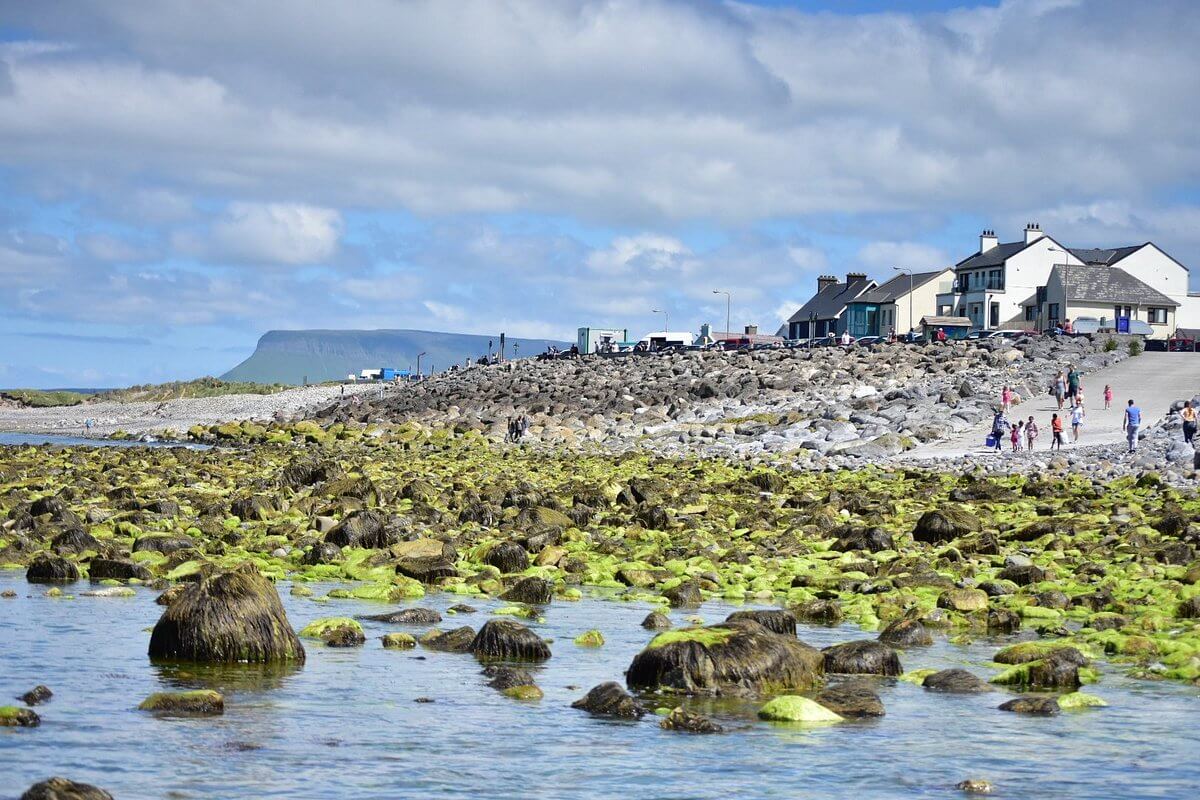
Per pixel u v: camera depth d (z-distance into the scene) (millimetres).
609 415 97812
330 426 104312
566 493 48812
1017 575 28469
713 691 17312
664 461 68312
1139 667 19859
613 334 186125
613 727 15633
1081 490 49000
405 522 34500
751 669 17516
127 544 32625
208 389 187750
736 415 91250
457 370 162625
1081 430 74688
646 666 17672
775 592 27938
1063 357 98250
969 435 74812
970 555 32438
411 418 109188
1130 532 34812
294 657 19031
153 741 14398
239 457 73938
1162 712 16938
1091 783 13742
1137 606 25031
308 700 16625
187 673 17891
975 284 155750
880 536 33562
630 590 28203
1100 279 144625
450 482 54812
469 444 86375
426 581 28594
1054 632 22719
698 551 32969
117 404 178000
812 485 53531
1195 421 64625
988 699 17656
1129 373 93125
